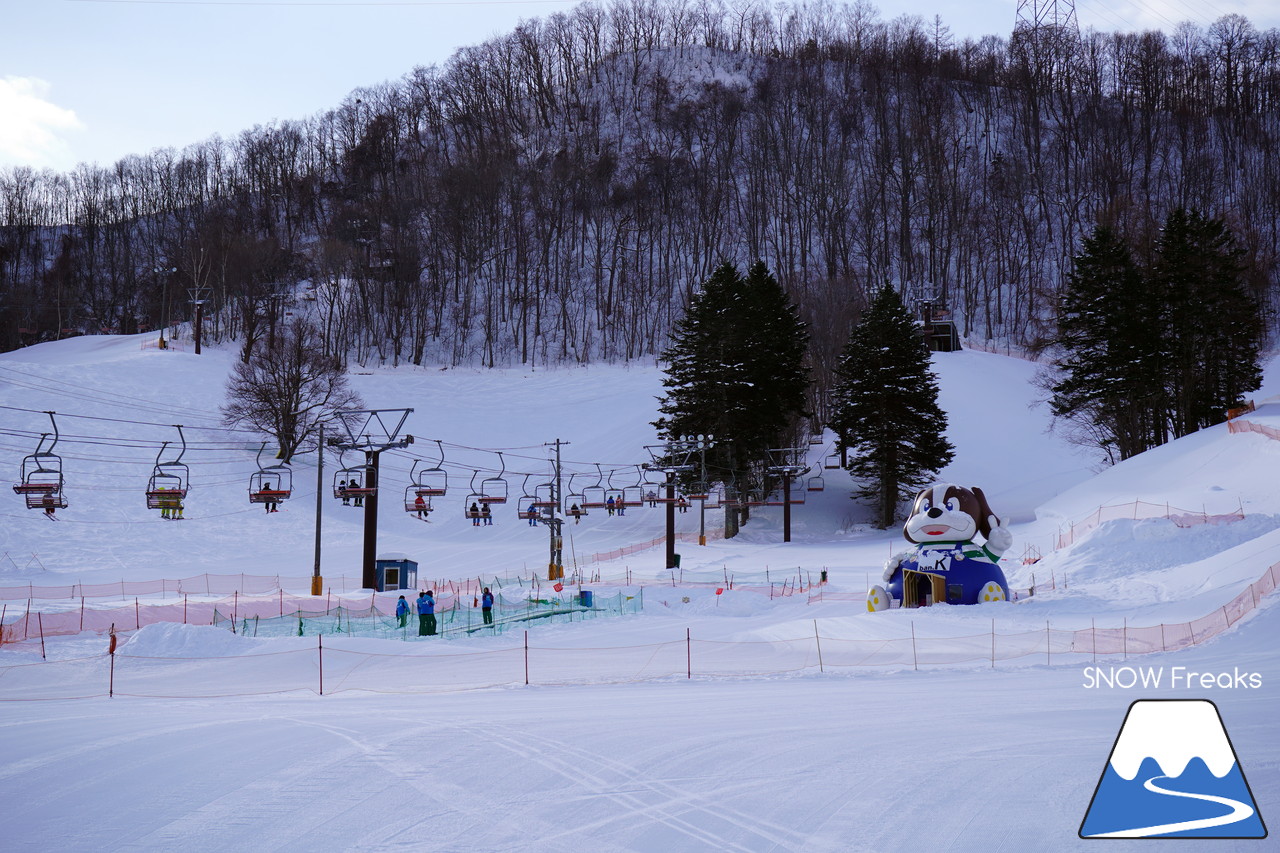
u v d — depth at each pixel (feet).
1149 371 211.61
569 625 113.19
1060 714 54.34
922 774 40.75
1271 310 368.48
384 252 465.88
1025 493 238.89
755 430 241.55
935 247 526.16
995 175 558.15
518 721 54.85
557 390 373.40
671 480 200.95
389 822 35.50
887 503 236.63
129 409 284.82
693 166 561.02
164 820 35.99
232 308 431.84
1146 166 558.97
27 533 195.42
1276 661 72.95
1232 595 100.73
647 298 474.49
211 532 217.15
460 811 36.78
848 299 358.02
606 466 293.64
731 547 223.10
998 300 479.00
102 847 33.12
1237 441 174.40
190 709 63.31
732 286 246.27
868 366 245.04
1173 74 643.45
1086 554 135.13
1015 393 321.73
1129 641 85.97
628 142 611.47
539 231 508.94
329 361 298.56
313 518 239.30
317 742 48.93
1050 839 32.45
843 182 543.39
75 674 84.38
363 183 569.23
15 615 109.60
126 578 174.60
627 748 46.83
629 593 143.43
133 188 602.85
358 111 627.87
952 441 283.59
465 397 365.20
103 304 528.63
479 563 208.95
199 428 284.82
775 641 95.61
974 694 62.90
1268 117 615.98
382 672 83.25
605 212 527.40
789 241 518.78
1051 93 651.66
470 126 622.95
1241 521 133.49
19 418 255.29
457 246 479.82
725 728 51.70
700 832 34.04
